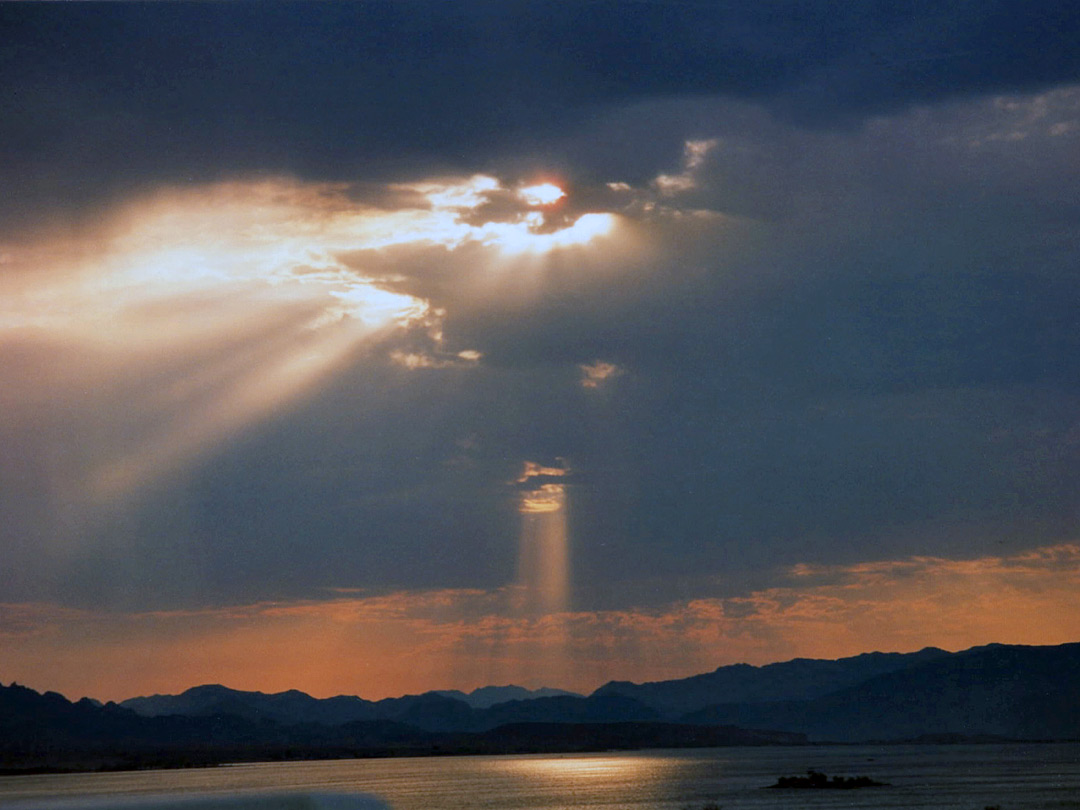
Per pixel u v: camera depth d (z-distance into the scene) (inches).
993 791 4899.1
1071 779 5807.1
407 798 5526.6
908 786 5472.4
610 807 4591.5
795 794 5113.2
